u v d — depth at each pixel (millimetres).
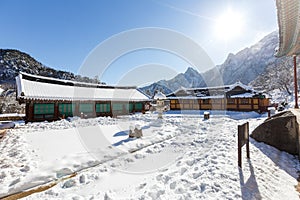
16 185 3818
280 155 5535
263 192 3252
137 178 4305
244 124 4578
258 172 4039
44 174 4363
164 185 3721
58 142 7750
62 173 4461
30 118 15664
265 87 67688
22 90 15555
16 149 6488
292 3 4723
